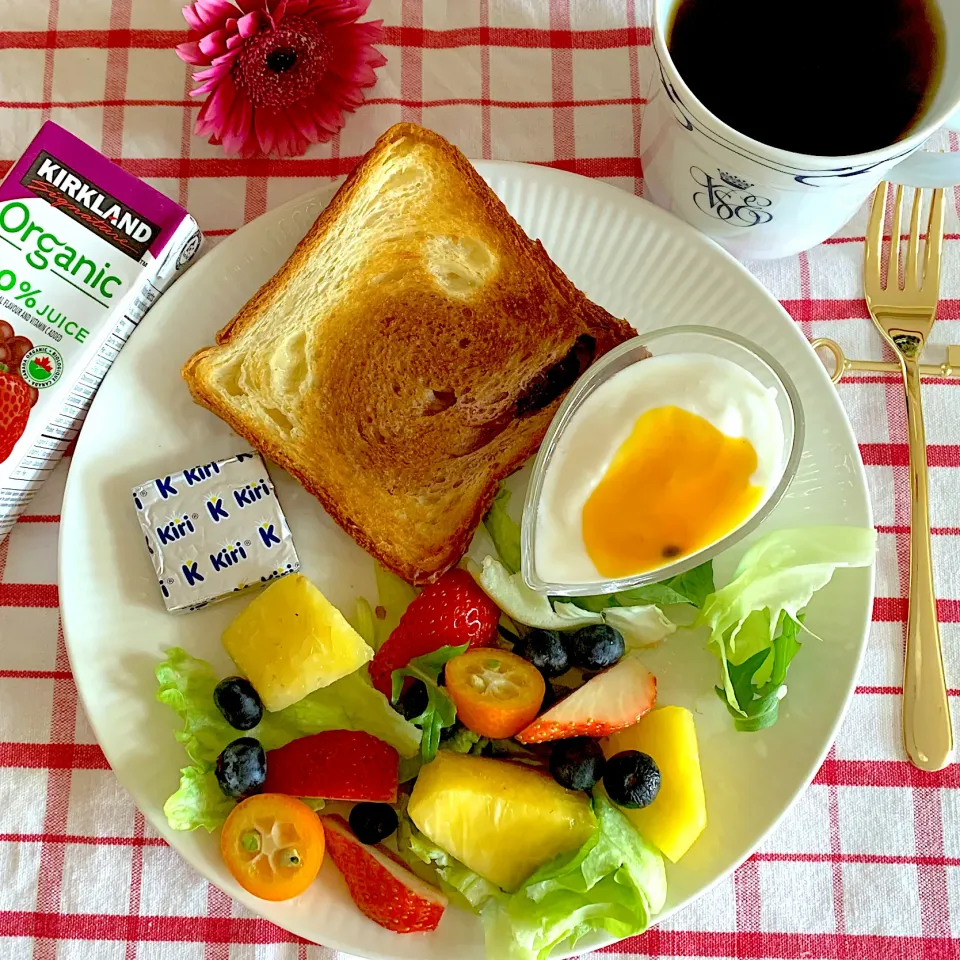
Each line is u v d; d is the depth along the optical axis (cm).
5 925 40
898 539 42
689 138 36
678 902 39
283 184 43
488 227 41
